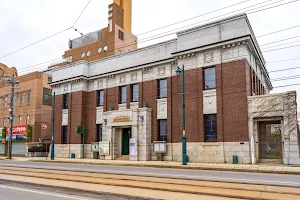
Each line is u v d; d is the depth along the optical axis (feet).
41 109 145.38
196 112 81.05
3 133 149.69
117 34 168.35
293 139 66.74
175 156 85.81
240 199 29.55
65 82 118.32
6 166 76.02
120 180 43.75
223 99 77.05
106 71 108.47
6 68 170.09
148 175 49.29
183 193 33.04
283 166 63.21
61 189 37.93
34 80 146.20
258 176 47.52
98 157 105.29
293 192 32.12
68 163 88.17
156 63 93.56
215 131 78.48
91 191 35.01
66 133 116.98
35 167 70.79
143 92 96.89
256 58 89.51
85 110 112.78
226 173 53.06
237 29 76.18
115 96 104.68
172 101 89.20
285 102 68.74
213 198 29.91
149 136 91.45
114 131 98.37
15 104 154.20
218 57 79.25
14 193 35.29
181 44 86.12
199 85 81.61
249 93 76.43
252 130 72.23
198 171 57.62
